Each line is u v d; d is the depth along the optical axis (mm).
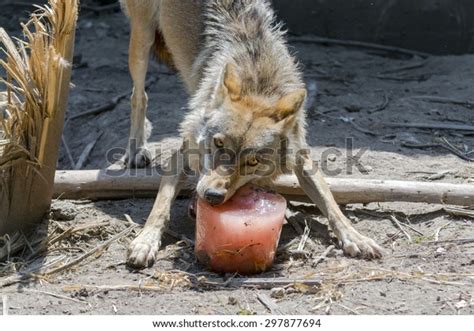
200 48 7301
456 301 5391
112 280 5812
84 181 7102
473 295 5469
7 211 6367
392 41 11906
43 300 5504
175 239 6551
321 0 11984
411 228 6684
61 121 6414
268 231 5852
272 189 6652
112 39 12156
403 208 6996
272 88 6301
